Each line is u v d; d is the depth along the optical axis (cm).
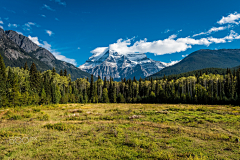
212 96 8362
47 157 1016
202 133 1608
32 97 6550
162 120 2473
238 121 2319
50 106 5450
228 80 10200
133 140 1355
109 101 11325
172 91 10612
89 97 11288
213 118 2609
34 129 1761
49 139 1394
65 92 10694
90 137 1459
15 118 2583
